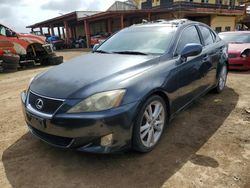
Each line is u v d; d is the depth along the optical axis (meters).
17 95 6.27
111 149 2.68
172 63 3.44
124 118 2.65
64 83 2.89
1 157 3.14
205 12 25.11
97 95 2.63
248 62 8.01
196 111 4.50
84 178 2.69
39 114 2.78
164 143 3.35
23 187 2.58
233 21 30.59
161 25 4.23
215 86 5.23
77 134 2.61
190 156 3.03
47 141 2.89
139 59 3.38
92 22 31.41
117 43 4.16
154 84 2.99
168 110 3.40
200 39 4.56
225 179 2.60
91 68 3.19
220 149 3.18
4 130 3.94
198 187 2.49
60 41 30.23
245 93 5.57
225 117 4.21
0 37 11.09
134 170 2.79
